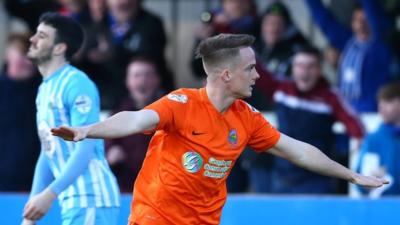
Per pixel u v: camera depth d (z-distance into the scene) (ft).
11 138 86.74
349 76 90.99
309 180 84.99
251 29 92.48
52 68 58.23
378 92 83.35
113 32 94.43
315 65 84.17
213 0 108.06
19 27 110.73
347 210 74.38
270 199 75.46
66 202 57.26
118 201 58.49
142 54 93.09
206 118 49.78
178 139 49.60
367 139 82.12
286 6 100.83
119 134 45.29
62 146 57.11
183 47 108.06
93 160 57.47
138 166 84.79
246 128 51.21
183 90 50.34
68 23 58.29
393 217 73.61
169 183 49.85
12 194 77.61
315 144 84.48
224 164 50.57
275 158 85.97
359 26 90.12
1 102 86.69
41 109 58.13
